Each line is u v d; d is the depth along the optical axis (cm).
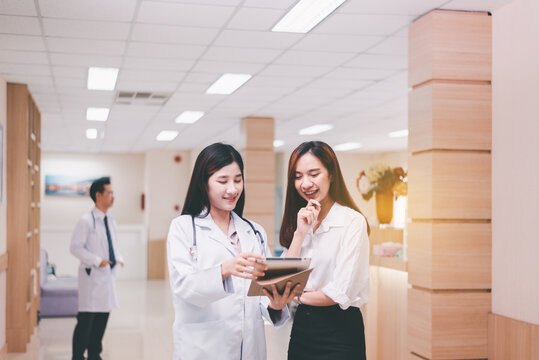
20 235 716
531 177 418
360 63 663
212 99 874
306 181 281
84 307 621
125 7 482
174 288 236
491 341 451
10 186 720
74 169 1664
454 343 453
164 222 1591
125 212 1688
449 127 464
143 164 1706
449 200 460
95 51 610
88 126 1147
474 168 465
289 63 664
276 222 1717
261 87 791
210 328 239
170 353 709
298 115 1023
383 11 486
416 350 471
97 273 626
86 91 805
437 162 461
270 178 1045
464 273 457
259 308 251
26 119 739
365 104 916
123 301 1141
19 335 708
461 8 470
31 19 509
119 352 713
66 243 1489
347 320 279
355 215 281
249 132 1038
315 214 268
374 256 548
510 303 436
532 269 414
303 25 530
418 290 470
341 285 270
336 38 568
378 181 564
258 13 498
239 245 254
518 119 434
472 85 468
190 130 1212
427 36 479
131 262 1559
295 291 227
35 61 643
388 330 531
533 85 419
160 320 933
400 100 881
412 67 502
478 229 461
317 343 279
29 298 799
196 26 532
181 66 676
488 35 475
